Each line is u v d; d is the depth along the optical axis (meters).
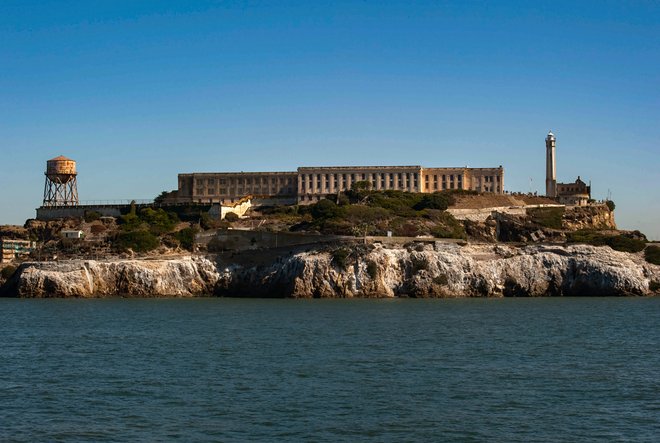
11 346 124.12
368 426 74.06
